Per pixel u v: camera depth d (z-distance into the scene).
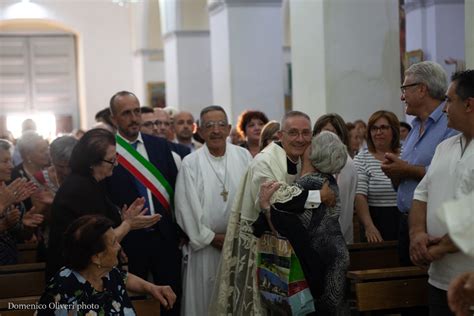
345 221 6.12
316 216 4.89
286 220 4.83
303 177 5.00
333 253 4.90
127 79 24.20
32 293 5.57
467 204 3.16
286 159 5.39
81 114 24.84
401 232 5.30
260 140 6.80
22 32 24.81
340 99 9.22
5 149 5.82
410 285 5.00
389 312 5.25
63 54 25.09
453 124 4.16
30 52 24.92
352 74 9.23
